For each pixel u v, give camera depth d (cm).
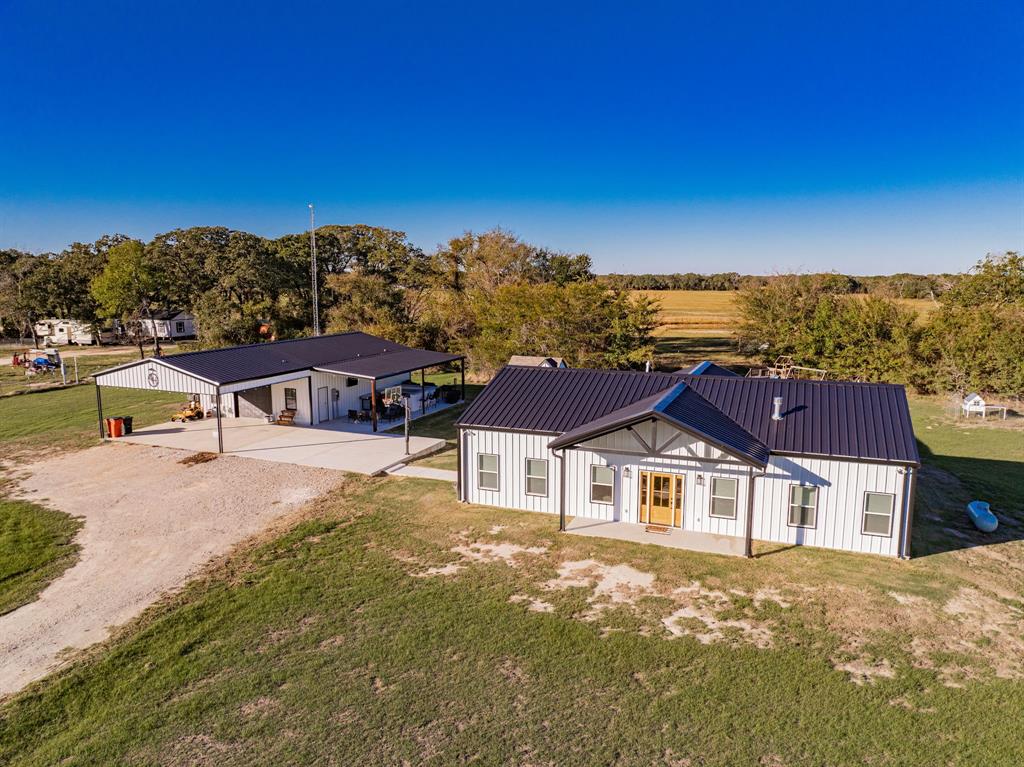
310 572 1392
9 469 2208
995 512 1717
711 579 1335
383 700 949
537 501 1759
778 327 4400
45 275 6719
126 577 1386
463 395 3412
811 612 1191
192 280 6800
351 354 3203
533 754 834
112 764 827
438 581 1340
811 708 912
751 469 1439
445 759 827
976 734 852
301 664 1048
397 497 1878
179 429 2778
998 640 1089
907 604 1217
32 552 1517
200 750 850
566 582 1329
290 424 2870
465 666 1035
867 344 3856
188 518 1731
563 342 4044
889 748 830
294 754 839
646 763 813
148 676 1023
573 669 1019
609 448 1603
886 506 1445
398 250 7788
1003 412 2950
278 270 6588
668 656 1051
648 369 2566
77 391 3788
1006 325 3362
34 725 911
